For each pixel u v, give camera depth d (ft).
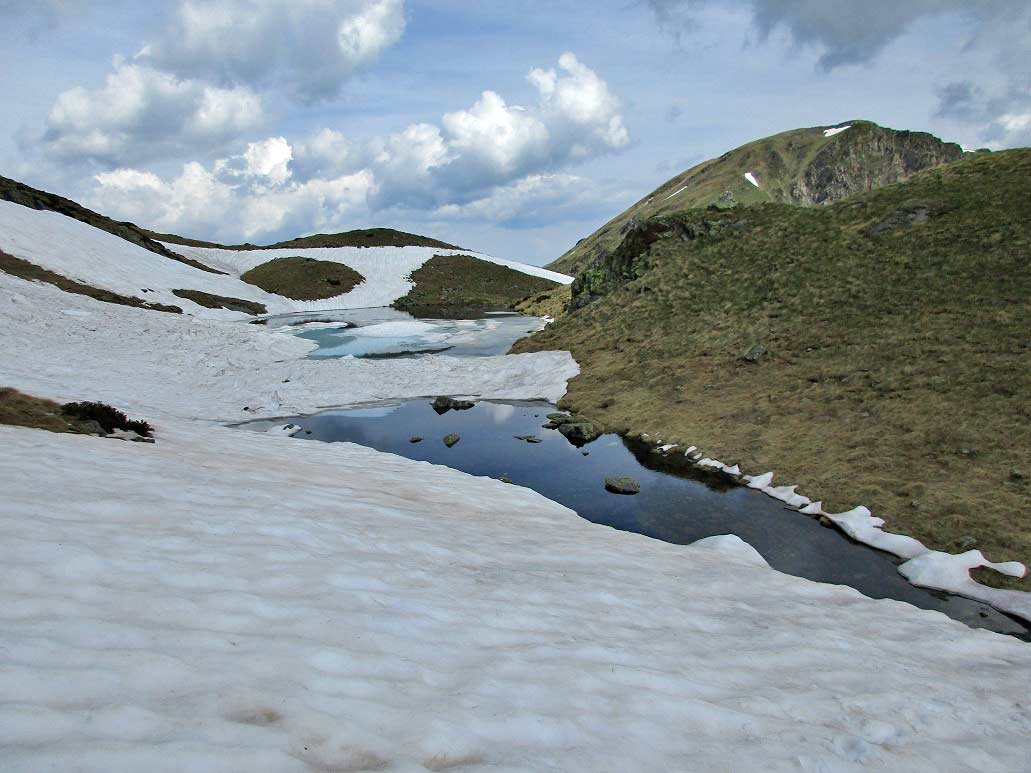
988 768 19.24
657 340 118.01
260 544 26.17
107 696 12.76
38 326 131.13
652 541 46.32
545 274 403.95
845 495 54.70
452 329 204.54
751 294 122.42
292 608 20.31
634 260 166.61
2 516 21.74
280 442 72.13
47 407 58.44
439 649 20.35
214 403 102.63
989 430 58.90
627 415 87.35
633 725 17.90
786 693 22.33
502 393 108.47
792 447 66.33
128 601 17.76
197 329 150.10
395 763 13.14
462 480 60.90
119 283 208.44
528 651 21.79
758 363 94.17
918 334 84.38
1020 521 45.73
